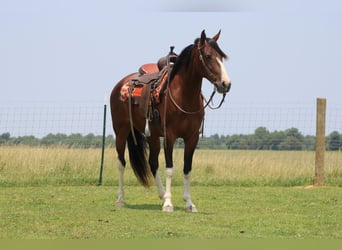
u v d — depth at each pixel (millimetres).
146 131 13727
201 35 12664
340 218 12766
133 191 17094
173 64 13539
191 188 17906
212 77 12484
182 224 11852
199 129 13461
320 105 18969
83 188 17594
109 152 19984
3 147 20438
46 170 19188
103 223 11883
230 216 12828
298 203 14820
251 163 19859
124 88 14766
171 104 13156
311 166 19984
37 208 13656
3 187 17812
